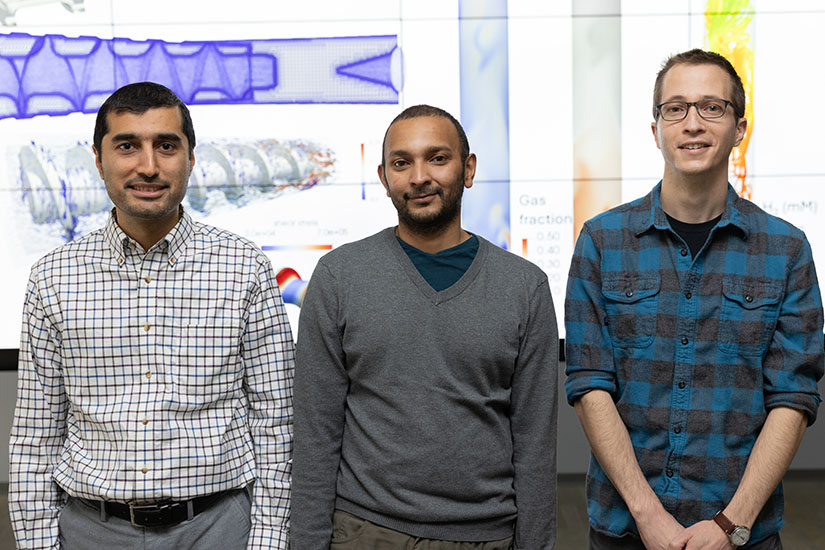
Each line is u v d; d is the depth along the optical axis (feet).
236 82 7.93
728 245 4.02
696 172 3.87
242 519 4.10
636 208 4.20
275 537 4.04
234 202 8.00
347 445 3.97
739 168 7.98
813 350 3.96
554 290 8.14
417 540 3.78
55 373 3.99
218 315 3.98
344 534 3.89
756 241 4.02
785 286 3.98
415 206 3.84
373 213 8.05
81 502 3.97
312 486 3.92
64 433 4.07
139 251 3.93
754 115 7.93
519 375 3.98
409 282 3.89
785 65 7.90
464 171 3.97
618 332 4.10
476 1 7.89
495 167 8.04
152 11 7.87
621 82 7.95
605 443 4.00
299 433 3.96
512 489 3.97
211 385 3.95
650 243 4.11
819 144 7.95
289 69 7.93
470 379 3.85
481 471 3.81
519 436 4.01
